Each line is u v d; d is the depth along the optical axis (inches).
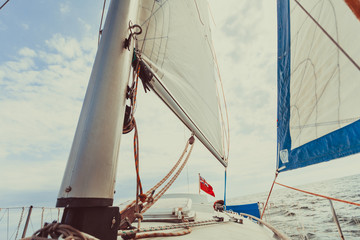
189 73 118.3
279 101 151.8
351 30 76.7
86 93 42.1
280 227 328.5
